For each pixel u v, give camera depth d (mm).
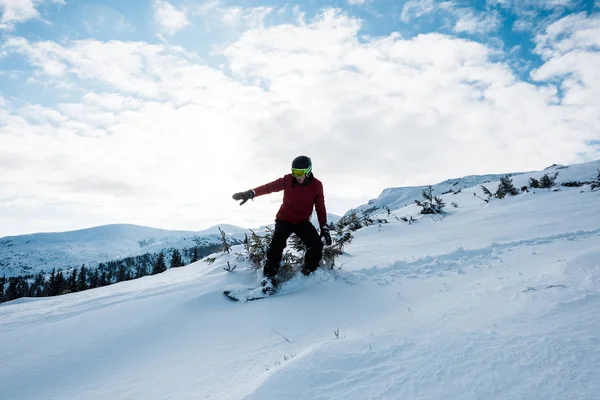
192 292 4199
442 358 1658
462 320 2238
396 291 3971
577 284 2545
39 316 3836
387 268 4902
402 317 2877
